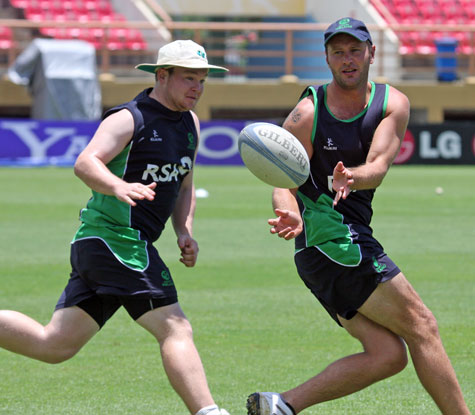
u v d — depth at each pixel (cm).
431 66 13300
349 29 1714
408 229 5331
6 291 3434
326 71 13675
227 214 6059
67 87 10962
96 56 12975
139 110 1786
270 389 2208
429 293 3434
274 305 3238
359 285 1742
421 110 12606
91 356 2530
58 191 7581
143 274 1745
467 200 7081
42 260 4172
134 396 2147
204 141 11144
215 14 13162
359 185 1700
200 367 1692
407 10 13825
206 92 11938
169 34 12825
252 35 15038
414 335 1733
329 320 3003
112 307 1816
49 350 1775
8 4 13238
